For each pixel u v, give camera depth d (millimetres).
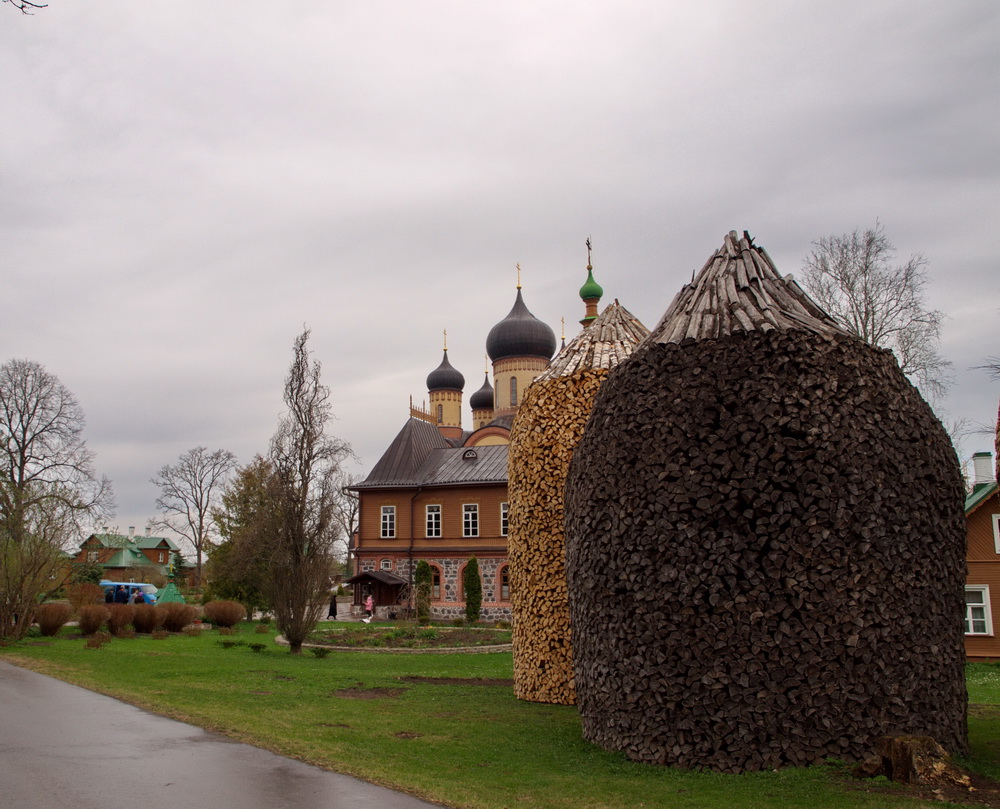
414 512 47750
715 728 9039
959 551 9953
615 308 16141
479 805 7676
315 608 24203
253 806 7543
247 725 11266
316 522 24906
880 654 8969
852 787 7980
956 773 8133
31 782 8273
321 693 15148
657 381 10188
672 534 9602
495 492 46312
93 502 41594
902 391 9992
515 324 70375
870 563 9078
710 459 9539
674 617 9445
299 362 26281
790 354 9594
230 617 32781
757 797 7809
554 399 14945
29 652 21766
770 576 9109
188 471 61531
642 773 8961
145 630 29859
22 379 43000
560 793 8117
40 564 25609
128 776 8555
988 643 26422
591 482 10703
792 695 8883
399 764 9305
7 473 40562
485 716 12734
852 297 30766
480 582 44688
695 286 11570
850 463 9242
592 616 10570
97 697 13867
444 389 77500
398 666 21078
